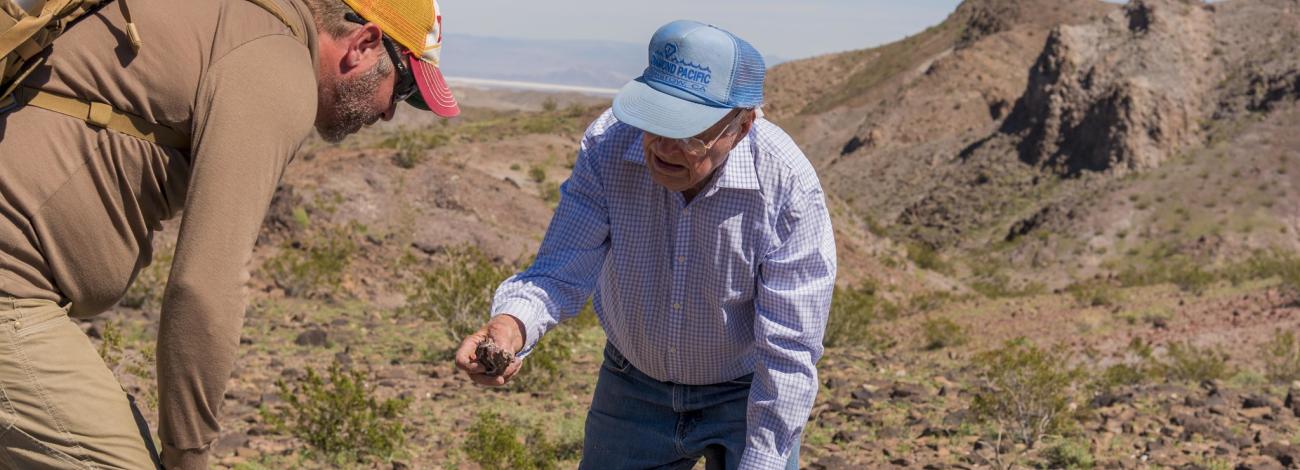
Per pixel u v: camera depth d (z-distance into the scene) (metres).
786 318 2.54
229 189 1.74
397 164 25.88
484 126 87.38
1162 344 20.55
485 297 12.43
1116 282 45.53
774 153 2.49
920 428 8.97
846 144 127.19
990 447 8.16
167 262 14.11
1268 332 20.94
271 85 1.80
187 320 1.71
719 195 2.48
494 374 2.37
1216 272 38.34
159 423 1.81
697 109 2.22
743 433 2.77
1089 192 83.50
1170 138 85.88
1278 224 74.38
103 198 1.80
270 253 19.08
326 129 2.11
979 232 85.12
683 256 2.57
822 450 8.02
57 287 1.85
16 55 1.71
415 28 2.10
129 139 1.79
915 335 22.64
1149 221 77.25
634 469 2.88
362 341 12.56
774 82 168.12
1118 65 93.50
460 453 7.12
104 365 1.92
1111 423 9.46
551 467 7.07
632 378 2.85
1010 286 69.06
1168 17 96.12
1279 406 10.41
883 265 38.69
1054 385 8.80
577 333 13.67
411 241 22.50
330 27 2.01
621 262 2.64
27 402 1.79
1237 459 7.80
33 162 1.74
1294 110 85.94
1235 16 99.06
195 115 1.78
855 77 162.75
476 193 26.05
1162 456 7.89
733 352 2.70
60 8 1.72
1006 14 149.25
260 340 11.94
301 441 7.05
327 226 21.30
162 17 1.78
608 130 2.59
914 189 102.62
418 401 9.09
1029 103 98.94
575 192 2.64
